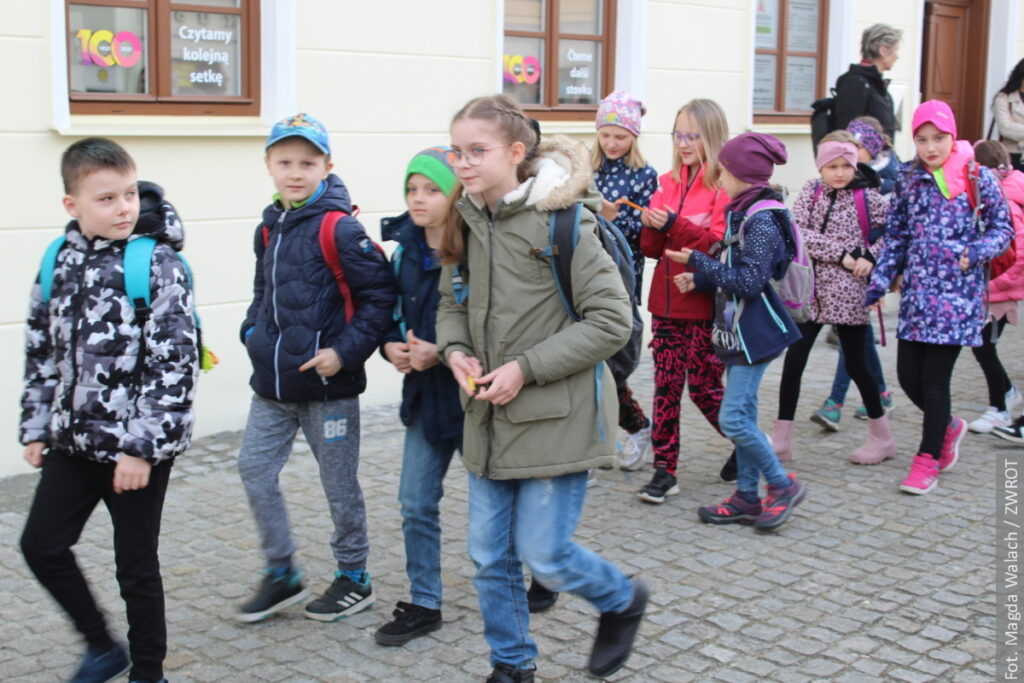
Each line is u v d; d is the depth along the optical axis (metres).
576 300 3.12
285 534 3.89
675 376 5.14
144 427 3.08
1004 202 5.28
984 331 6.30
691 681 3.53
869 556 4.57
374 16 6.52
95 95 5.64
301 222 3.72
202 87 6.04
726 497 5.27
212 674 3.54
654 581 4.29
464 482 5.38
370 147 6.62
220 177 6.02
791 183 9.45
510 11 7.46
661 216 4.80
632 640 3.41
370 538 4.71
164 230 3.17
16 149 5.33
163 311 3.11
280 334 3.73
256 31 6.16
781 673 3.59
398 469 5.64
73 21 5.55
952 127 5.23
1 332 5.36
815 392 7.32
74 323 3.11
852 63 9.21
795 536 4.78
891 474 5.64
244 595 4.13
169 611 3.99
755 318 4.61
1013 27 11.55
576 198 3.17
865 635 3.86
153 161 5.77
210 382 6.10
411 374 3.68
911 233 5.36
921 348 5.41
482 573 3.28
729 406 4.71
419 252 3.65
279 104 6.17
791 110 9.53
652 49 8.12
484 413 3.22
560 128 7.68
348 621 3.94
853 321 5.58
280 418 3.85
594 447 3.15
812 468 5.73
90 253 3.13
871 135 6.54
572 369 3.08
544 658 3.68
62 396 3.14
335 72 6.40
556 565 3.19
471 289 3.26
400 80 6.70
